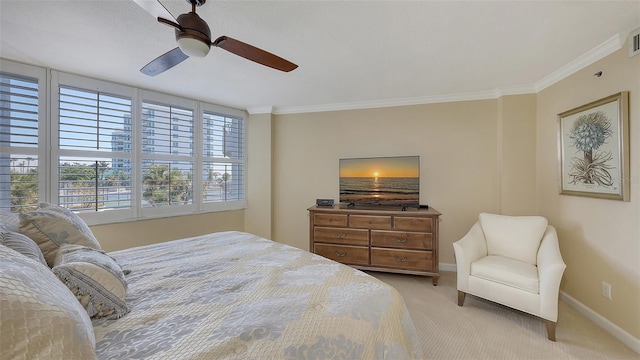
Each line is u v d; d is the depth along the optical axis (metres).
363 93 3.27
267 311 0.98
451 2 1.56
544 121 2.82
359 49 2.12
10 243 1.03
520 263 2.29
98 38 1.99
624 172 1.89
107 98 2.87
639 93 1.81
